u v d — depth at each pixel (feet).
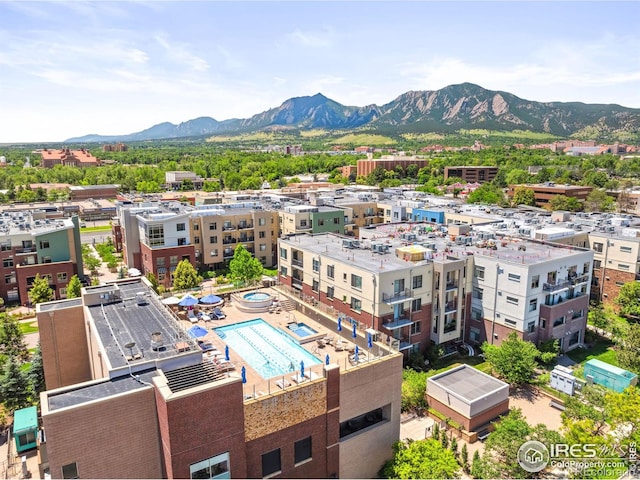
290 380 103.65
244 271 290.15
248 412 91.81
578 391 171.22
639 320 244.63
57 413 77.51
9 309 268.82
